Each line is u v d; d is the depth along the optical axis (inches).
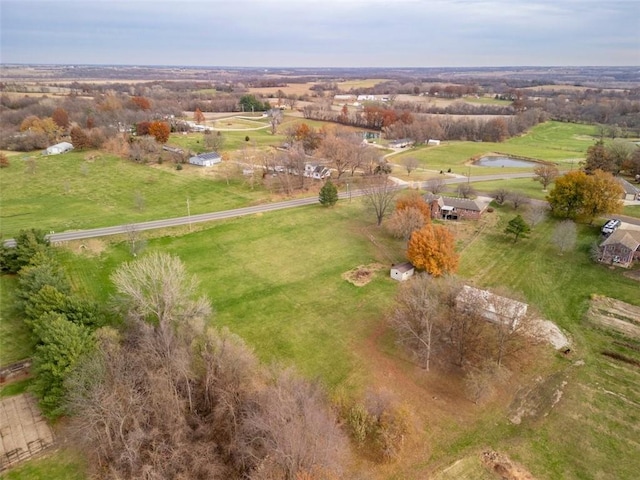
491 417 1684.3
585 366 1942.7
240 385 1654.8
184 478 1327.5
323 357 2015.3
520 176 4906.5
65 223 3361.2
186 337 1815.9
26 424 1626.5
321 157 5007.4
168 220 3479.3
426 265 2603.3
